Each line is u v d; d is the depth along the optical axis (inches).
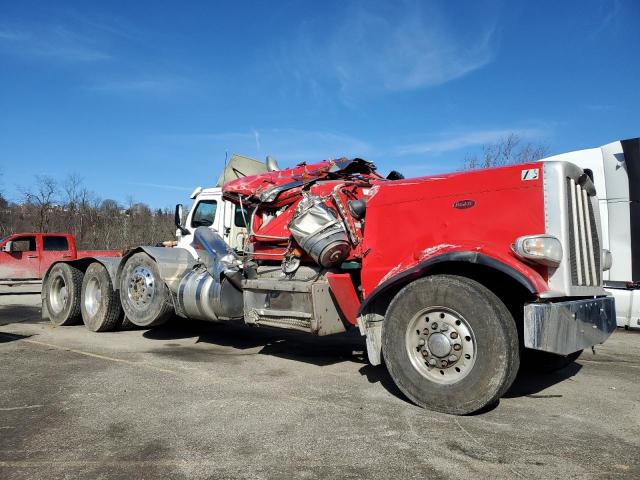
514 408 179.2
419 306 177.0
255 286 247.4
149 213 1569.9
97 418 166.1
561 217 168.1
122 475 125.0
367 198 223.1
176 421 163.2
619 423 163.8
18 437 149.8
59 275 380.5
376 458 134.4
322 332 224.5
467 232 182.7
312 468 128.6
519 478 123.0
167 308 302.2
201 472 126.6
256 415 169.0
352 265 232.2
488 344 161.8
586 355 279.0
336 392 197.9
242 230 303.9
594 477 123.6
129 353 274.2
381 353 198.8
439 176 195.2
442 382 171.6
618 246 348.5
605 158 355.6
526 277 163.3
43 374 224.4
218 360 258.2
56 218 1493.6
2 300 573.6
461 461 132.6
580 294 180.4
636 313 340.2
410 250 195.8
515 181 176.4
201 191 321.1
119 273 327.9
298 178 277.9
